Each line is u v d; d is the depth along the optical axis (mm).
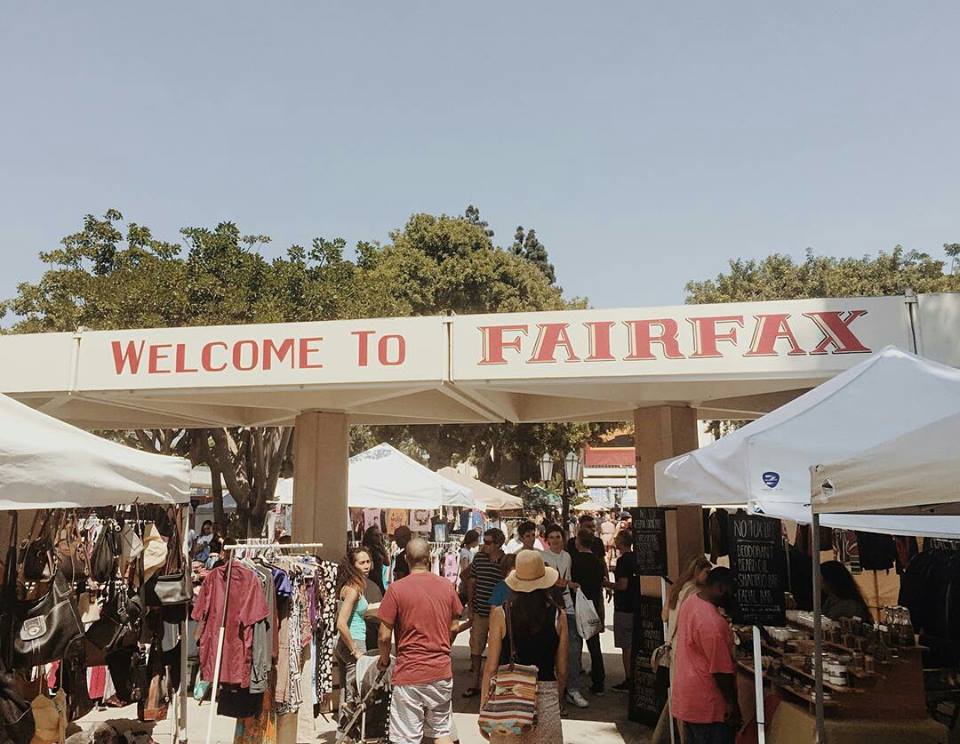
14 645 5293
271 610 6586
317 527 11492
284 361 9734
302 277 22469
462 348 9461
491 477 36438
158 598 6910
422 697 5871
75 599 6734
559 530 9672
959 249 37781
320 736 8117
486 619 9797
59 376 10102
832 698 5609
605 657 13109
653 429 10969
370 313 22703
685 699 5371
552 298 38812
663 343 9109
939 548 8102
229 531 21594
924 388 5637
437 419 13695
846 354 8750
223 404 11008
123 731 6352
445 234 36438
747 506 5125
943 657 7391
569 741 7832
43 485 5090
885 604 10086
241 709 6340
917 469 3348
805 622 6867
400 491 15766
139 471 6016
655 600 8570
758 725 5543
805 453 5117
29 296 21594
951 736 6430
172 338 9984
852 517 6809
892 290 36562
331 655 7930
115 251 22859
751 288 38062
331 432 11781
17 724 5062
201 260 21797
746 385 10016
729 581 5570
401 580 6102
